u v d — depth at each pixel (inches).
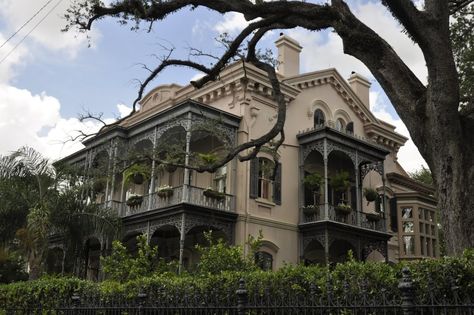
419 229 970.1
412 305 181.3
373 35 326.6
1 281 840.3
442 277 202.5
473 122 297.4
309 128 882.1
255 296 250.8
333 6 342.0
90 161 892.6
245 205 755.4
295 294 244.4
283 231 797.2
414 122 306.8
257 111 802.8
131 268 571.2
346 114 972.6
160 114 780.6
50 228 680.4
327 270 255.3
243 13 366.3
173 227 780.6
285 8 358.0
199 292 298.8
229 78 807.1
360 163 907.4
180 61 429.7
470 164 287.1
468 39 538.0
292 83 869.8
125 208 819.4
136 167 627.5
